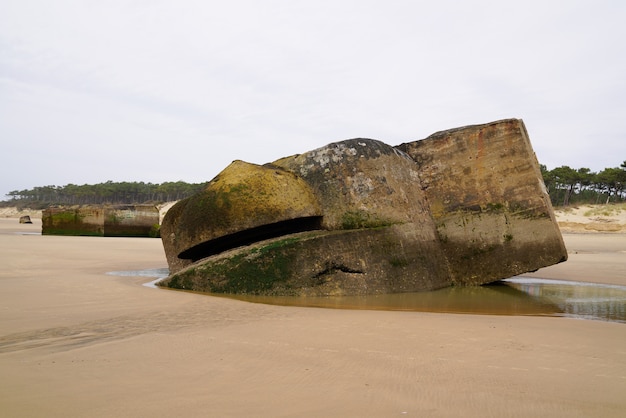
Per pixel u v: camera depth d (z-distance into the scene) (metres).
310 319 5.75
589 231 43.34
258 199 8.39
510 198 9.20
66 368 3.65
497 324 5.61
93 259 13.78
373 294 8.20
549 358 4.16
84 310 6.03
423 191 9.61
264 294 7.96
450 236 9.41
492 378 3.60
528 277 11.63
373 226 8.61
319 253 8.08
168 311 6.12
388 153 9.23
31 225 48.41
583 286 9.95
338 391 3.27
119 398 3.05
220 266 8.13
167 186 97.94
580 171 63.81
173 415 2.80
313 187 8.91
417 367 3.85
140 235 29.27
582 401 3.15
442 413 2.92
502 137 9.29
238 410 2.90
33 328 5.02
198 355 4.06
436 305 7.22
